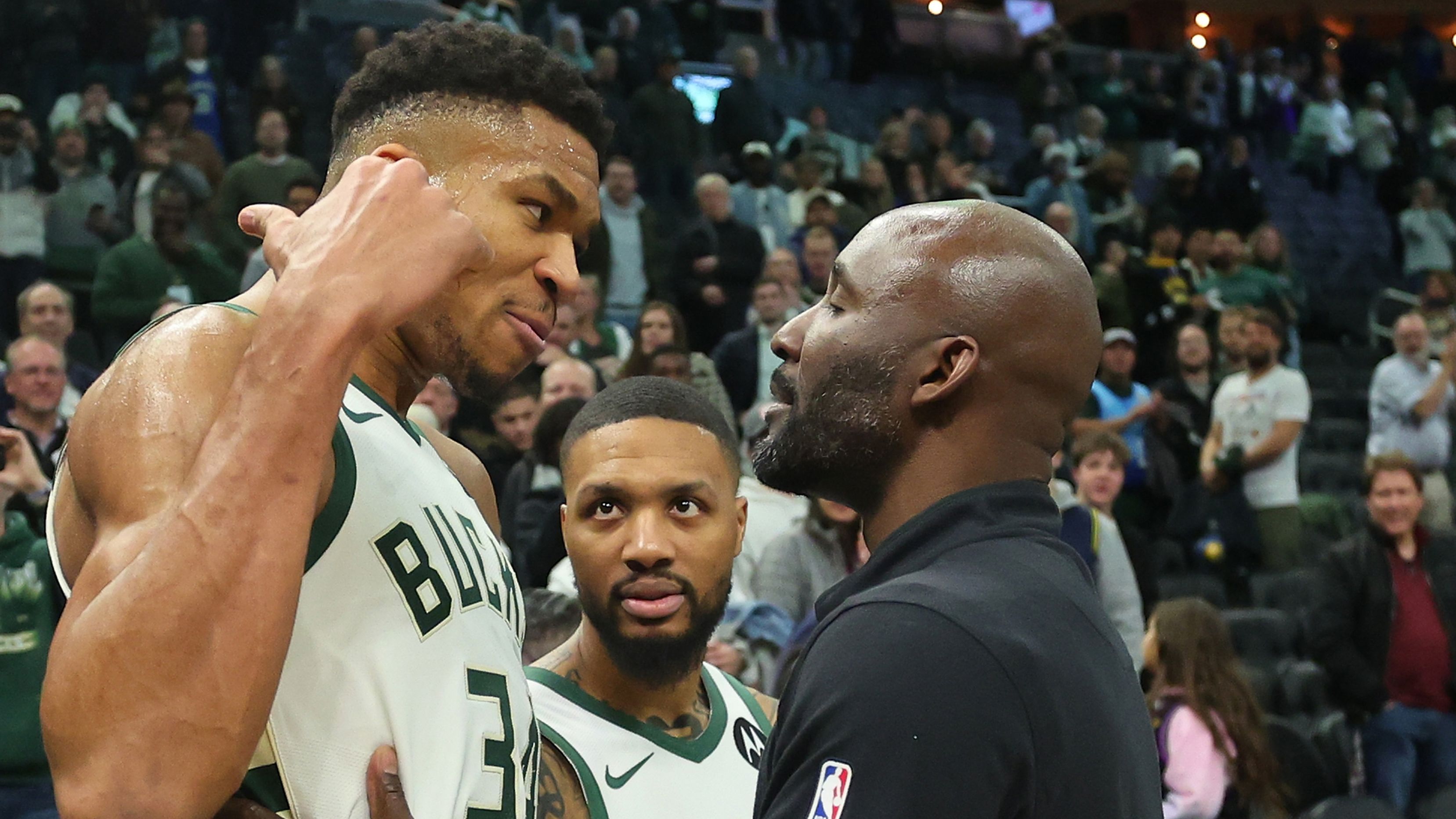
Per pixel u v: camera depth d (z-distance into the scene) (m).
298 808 0.98
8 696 2.68
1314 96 13.63
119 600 0.83
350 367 0.90
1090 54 14.09
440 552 1.07
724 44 10.94
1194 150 11.68
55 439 3.58
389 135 1.11
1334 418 8.73
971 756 0.90
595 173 1.15
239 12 8.16
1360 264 11.12
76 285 6.06
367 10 9.01
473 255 0.96
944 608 0.95
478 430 4.34
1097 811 0.96
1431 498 6.07
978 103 12.70
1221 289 8.14
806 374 1.11
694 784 1.47
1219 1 17.50
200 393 0.95
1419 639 3.89
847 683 0.93
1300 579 5.41
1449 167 12.57
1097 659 1.01
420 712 1.02
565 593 2.15
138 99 7.18
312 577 1.00
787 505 3.28
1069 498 3.68
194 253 5.52
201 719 0.83
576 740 1.44
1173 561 5.39
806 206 7.49
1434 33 17.56
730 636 2.65
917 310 1.07
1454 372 6.35
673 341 4.51
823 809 0.91
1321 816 2.90
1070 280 1.09
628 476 1.42
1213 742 2.84
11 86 7.49
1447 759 3.84
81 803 0.82
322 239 0.92
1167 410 5.56
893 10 12.31
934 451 1.08
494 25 1.14
